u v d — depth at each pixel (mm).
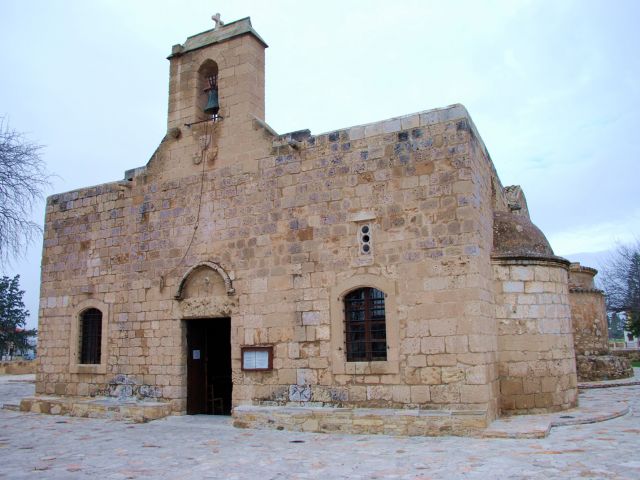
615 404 15344
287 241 14594
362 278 13391
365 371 13031
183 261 16281
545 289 14273
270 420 13242
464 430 11453
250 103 15984
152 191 17234
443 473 8414
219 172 16062
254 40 16562
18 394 23109
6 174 15047
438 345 12359
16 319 63656
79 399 17203
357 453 10148
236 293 15180
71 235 18797
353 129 14125
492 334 13234
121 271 17469
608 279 48969
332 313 13664
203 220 16125
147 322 16672
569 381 14383
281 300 14438
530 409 13523
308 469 8984
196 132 16703
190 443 11664
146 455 10461
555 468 8477
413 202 13109
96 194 18438
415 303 12719
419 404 12359
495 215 15883
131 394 16594
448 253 12562
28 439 12484
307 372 13797
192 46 17250
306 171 14609
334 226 13984
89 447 11406
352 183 13914
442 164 12922
